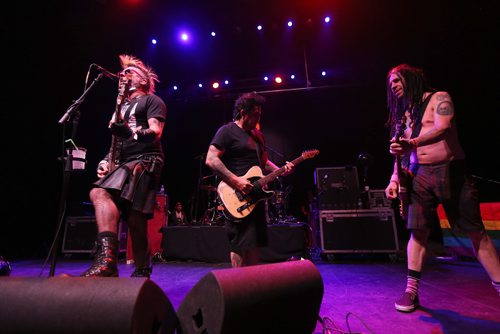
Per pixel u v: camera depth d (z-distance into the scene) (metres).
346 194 5.48
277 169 2.35
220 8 7.88
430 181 2.13
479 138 6.93
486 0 6.36
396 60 8.47
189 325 1.10
